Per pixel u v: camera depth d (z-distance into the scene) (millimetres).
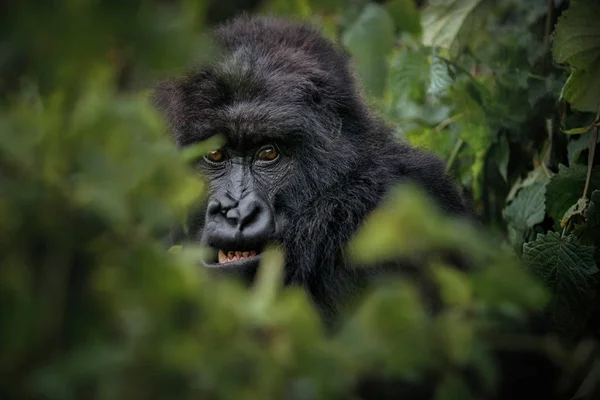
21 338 3447
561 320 9406
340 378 3945
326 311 9883
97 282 3674
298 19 12273
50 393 3404
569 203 10445
